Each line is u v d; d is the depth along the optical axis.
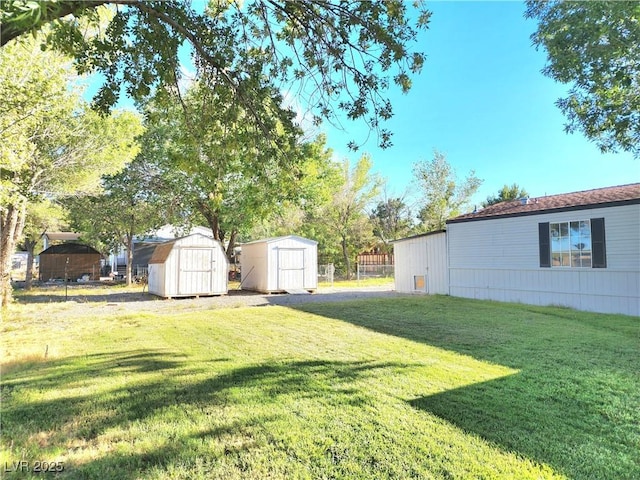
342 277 27.33
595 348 5.39
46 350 5.41
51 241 31.95
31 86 7.36
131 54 4.07
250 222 18.97
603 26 5.53
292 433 2.83
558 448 2.58
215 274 14.64
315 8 3.92
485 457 2.47
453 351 5.24
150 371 4.44
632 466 2.36
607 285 9.25
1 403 3.45
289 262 16.17
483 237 12.11
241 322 8.05
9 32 1.92
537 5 6.69
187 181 17.77
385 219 31.03
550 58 6.89
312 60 4.34
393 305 10.53
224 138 4.79
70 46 3.36
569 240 10.02
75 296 14.91
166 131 16.67
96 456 2.53
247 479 2.26
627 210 8.99
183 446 2.66
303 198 19.75
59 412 3.26
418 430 2.86
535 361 4.70
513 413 3.15
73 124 10.42
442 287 13.52
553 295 10.30
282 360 4.89
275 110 4.73
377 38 3.88
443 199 27.34
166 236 26.72
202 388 3.83
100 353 5.37
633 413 3.14
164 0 3.65
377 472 2.31
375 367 4.50
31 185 10.28
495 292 11.73
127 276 20.81
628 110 6.84
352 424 2.97
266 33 4.45
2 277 10.55
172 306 11.44
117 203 19.06
